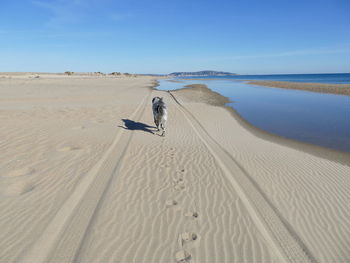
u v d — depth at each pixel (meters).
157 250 3.47
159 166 6.50
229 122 13.38
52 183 5.25
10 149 7.04
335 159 7.79
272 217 4.46
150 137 9.41
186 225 4.08
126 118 12.80
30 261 3.15
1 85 30.69
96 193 4.95
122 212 4.35
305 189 5.60
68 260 3.21
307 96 26.92
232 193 5.23
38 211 4.23
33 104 15.90
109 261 3.23
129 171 6.09
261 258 3.45
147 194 5.02
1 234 3.61
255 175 6.25
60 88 29.50
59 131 9.35
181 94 27.70
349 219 4.52
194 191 5.25
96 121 11.66
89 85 37.28
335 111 16.98
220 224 4.16
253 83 59.31
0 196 4.60
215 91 34.53
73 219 4.07
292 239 3.92
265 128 12.23
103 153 7.25
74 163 6.38
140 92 28.61
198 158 7.24
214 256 3.42
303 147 9.11
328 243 3.88
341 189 5.65
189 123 12.45
